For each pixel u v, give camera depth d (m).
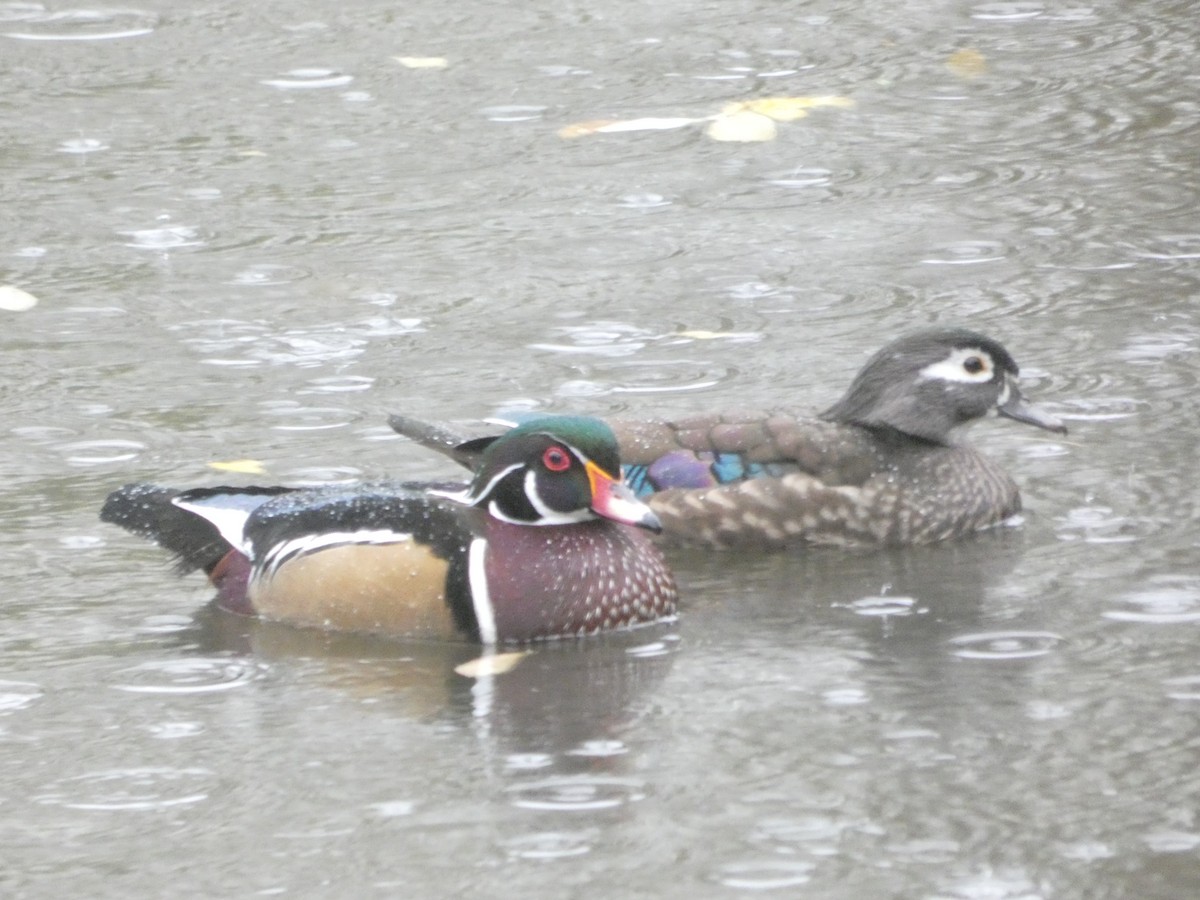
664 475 12.44
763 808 8.77
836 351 15.27
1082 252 17.17
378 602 10.77
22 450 13.57
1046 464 13.14
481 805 8.84
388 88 22.12
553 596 10.72
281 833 8.65
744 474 12.39
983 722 9.59
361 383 14.82
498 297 16.66
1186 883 8.09
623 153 20.14
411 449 13.48
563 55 23.12
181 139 20.66
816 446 12.43
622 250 17.67
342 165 19.95
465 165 19.91
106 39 23.78
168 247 17.88
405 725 9.70
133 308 16.47
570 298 16.59
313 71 22.64
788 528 12.31
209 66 22.86
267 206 18.88
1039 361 14.87
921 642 10.64
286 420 14.07
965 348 12.58
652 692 10.05
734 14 24.61
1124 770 9.06
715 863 8.30
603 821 8.68
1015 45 23.12
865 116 21.00
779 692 10.01
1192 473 12.84
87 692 10.13
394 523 10.85
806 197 18.89
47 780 9.20
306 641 10.78
